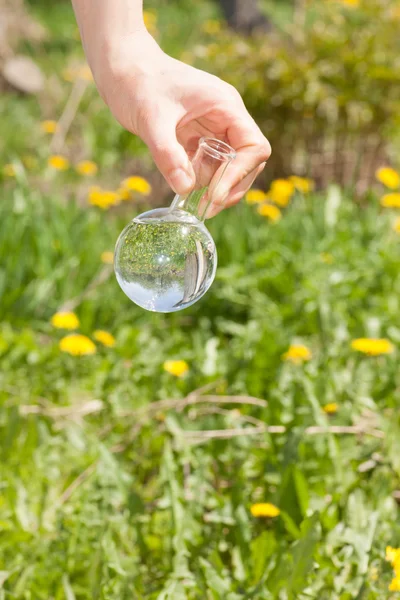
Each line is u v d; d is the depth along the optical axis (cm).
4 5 492
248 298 203
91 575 113
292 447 130
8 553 122
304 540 111
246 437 139
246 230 221
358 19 306
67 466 137
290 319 192
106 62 101
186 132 103
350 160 318
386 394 151
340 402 148
